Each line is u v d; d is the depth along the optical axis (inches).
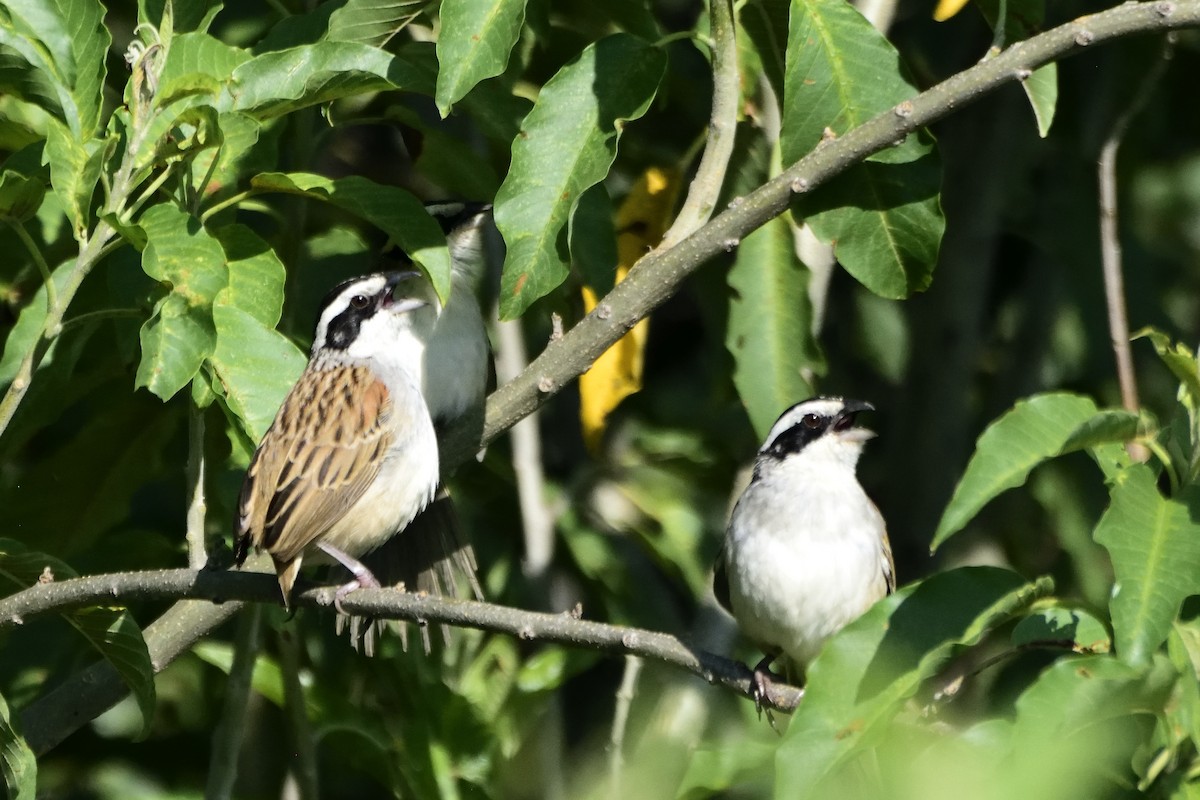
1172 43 479.5
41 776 518.3
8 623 386.9
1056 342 618.2
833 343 652.1
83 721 426.0
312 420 431.8
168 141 386.0
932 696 363.3
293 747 482.6
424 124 476.7
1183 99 618.8
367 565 469.1
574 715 601.0
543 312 543.8
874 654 321.1
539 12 484.4
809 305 490.0
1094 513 563.5
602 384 487.8
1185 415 342.3
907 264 416.5
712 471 606.2
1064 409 331.3
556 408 639.1
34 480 503.2
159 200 422.6
